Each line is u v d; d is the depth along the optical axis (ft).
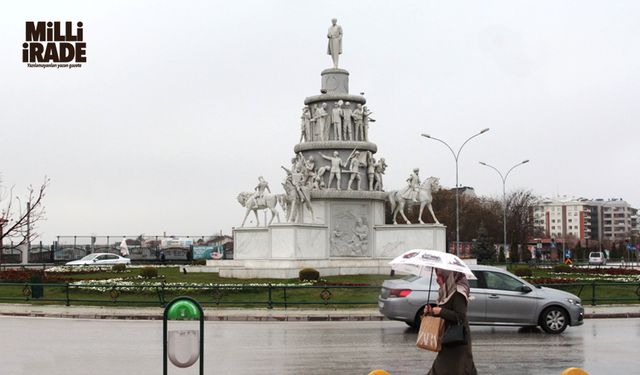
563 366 54.13
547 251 431.84
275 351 61.16
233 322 87.20
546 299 74.43
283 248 151.64
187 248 277.44
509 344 66.13
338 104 167.84
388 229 163.94
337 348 62.90
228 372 51.24
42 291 110.01
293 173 156.56
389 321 87.92
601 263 318.04
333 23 173.88
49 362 55.67
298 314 91.40
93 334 73.26
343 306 101.04
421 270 40.98
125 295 110.32
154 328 79.20
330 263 156.46
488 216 366.43
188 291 108.99
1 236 195.62
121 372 51.42
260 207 165.78
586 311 97.71
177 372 51.21
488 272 75.61
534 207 465.88
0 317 92.48
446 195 372.38
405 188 165.48
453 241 355.97
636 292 110.32
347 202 163.84
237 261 168.66
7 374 50.72
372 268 155.22
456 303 36.42
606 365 54.54
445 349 36.37
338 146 165.37
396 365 54.13
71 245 269.64
